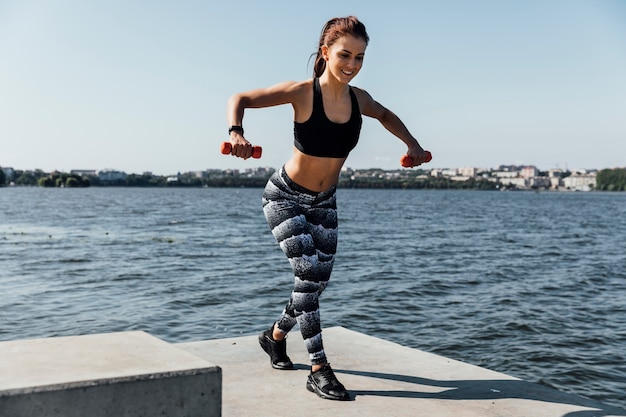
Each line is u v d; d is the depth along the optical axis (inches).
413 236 1439.5
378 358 176.7
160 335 461.7
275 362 164.2
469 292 663.8
